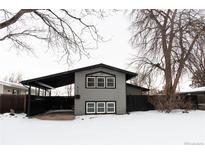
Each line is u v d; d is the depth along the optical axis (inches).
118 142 247.6
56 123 414.6
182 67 653.9
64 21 393.4
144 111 647.1
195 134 292.5
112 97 593.0
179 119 462.3
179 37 642.8
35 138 270.7
